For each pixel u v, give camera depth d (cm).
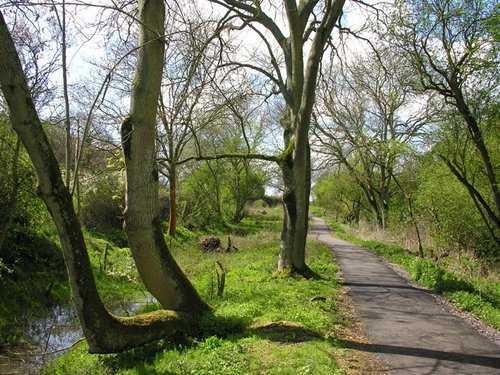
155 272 836
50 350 986
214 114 1392
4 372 863
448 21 1497
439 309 1113
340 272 1703
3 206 1329
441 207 2080
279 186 4850
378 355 725
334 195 5416
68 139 664
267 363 635
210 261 2014
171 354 719
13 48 614
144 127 805
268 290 1199
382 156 3228
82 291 693
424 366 679
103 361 770
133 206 814
